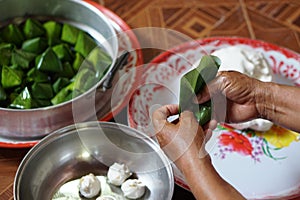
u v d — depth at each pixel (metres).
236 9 1.05
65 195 0.75
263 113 0.77
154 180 0.76
